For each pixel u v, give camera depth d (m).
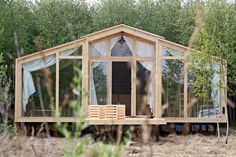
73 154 3.66
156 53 22.55
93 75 22.88
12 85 24.91
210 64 19.94
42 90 22.05
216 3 23.66
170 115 22.31
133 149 14.40
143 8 33.28
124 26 22.69
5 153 4.95
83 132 19.28
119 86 22.89
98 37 22.62
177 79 22.44
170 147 17.38
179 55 22.52
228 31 22.83
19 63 22.23
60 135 18.36
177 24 31.61
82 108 3.61
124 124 18.92
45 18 30.91
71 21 31.53
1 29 25.81
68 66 22.31
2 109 5.94
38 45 4.67
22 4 31.45
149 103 22.17
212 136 21.56
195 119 22.30
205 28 20.31
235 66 24.22
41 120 21.72
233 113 27.66
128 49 23.00
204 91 20.58
